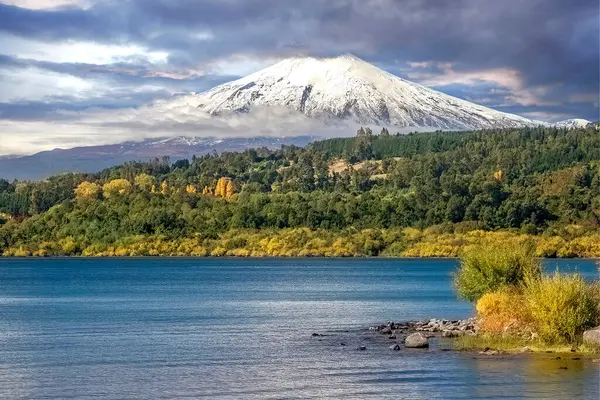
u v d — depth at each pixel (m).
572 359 49.22
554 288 54.50
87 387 45.81
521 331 58.25
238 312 98.00
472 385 42.94
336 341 64.44
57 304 113.00
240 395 42.88
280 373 49.22
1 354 59.44
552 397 39.78
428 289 144.62
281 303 113.38
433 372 46.91
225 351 59.97
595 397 39.72
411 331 69.88
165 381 47.38
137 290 145.00
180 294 134.25
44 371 51.44
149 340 67.88
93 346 64.06
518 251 65.12
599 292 56.41
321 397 41.91
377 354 55.16
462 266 67.56
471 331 63.75
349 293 135.12
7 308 105.69
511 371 46.03
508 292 61.72
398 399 40.75
